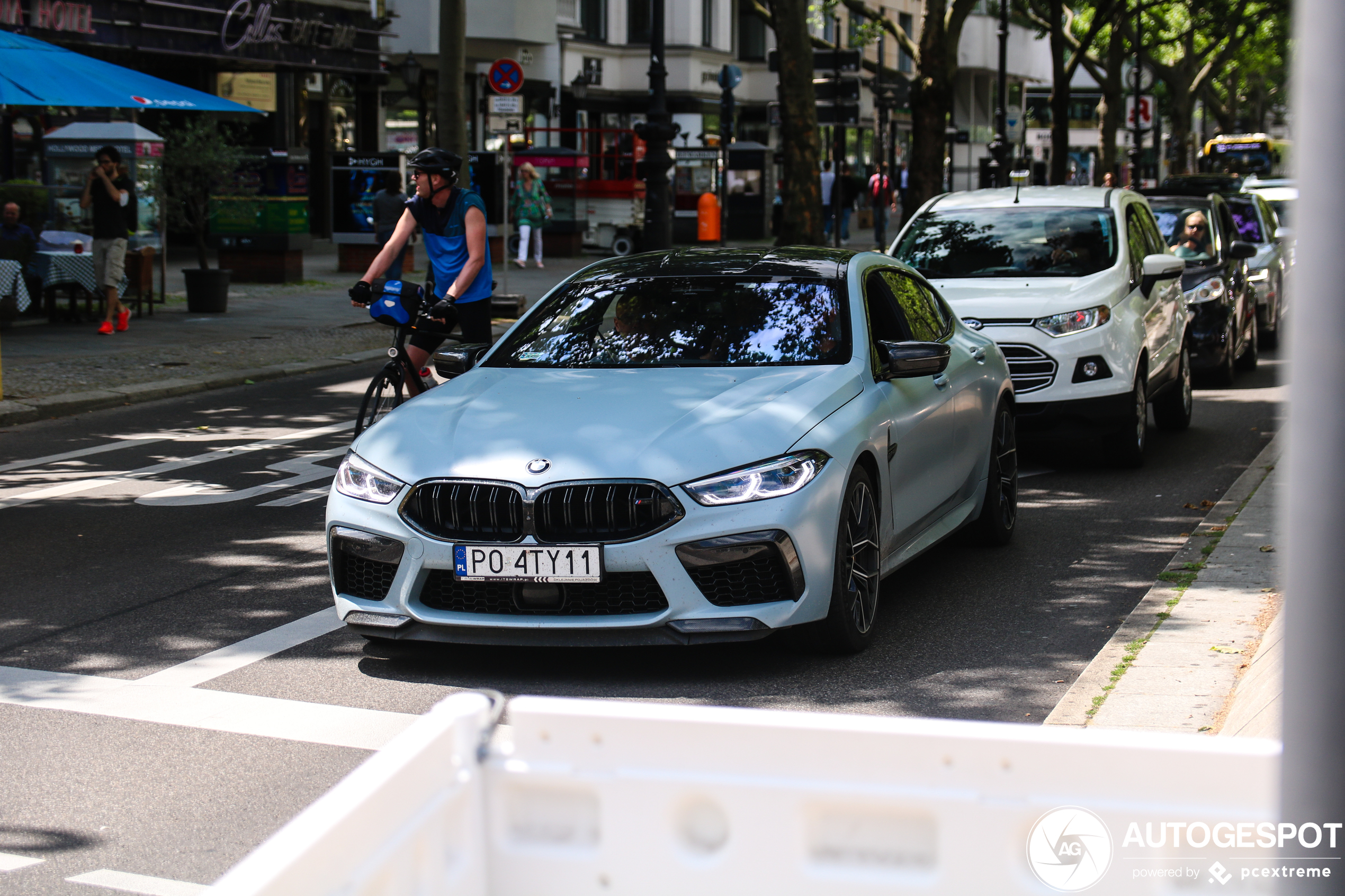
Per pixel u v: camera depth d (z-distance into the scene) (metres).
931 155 26.41
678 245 36.38
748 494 5.16
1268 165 56.91
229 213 23.94
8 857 3.78
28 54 16.91
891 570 6.05
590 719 1.91
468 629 5.25
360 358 15.85
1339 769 1.34
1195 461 10.25
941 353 6.14
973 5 26.05
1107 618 6.14
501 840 1.95
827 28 51.78
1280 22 50.50
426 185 8.91
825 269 6.61
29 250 17.42
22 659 5.64
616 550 5.10
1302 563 1.35
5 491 9.14
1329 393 1.33
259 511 8.53
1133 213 11.37
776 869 1.88
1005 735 1.79
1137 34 50.53
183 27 27.77
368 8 33.31
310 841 1.54
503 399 5.79
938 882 1.83
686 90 46.78
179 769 4.44
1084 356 9.64
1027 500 8.89
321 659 5.64
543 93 41.38
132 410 12.52
